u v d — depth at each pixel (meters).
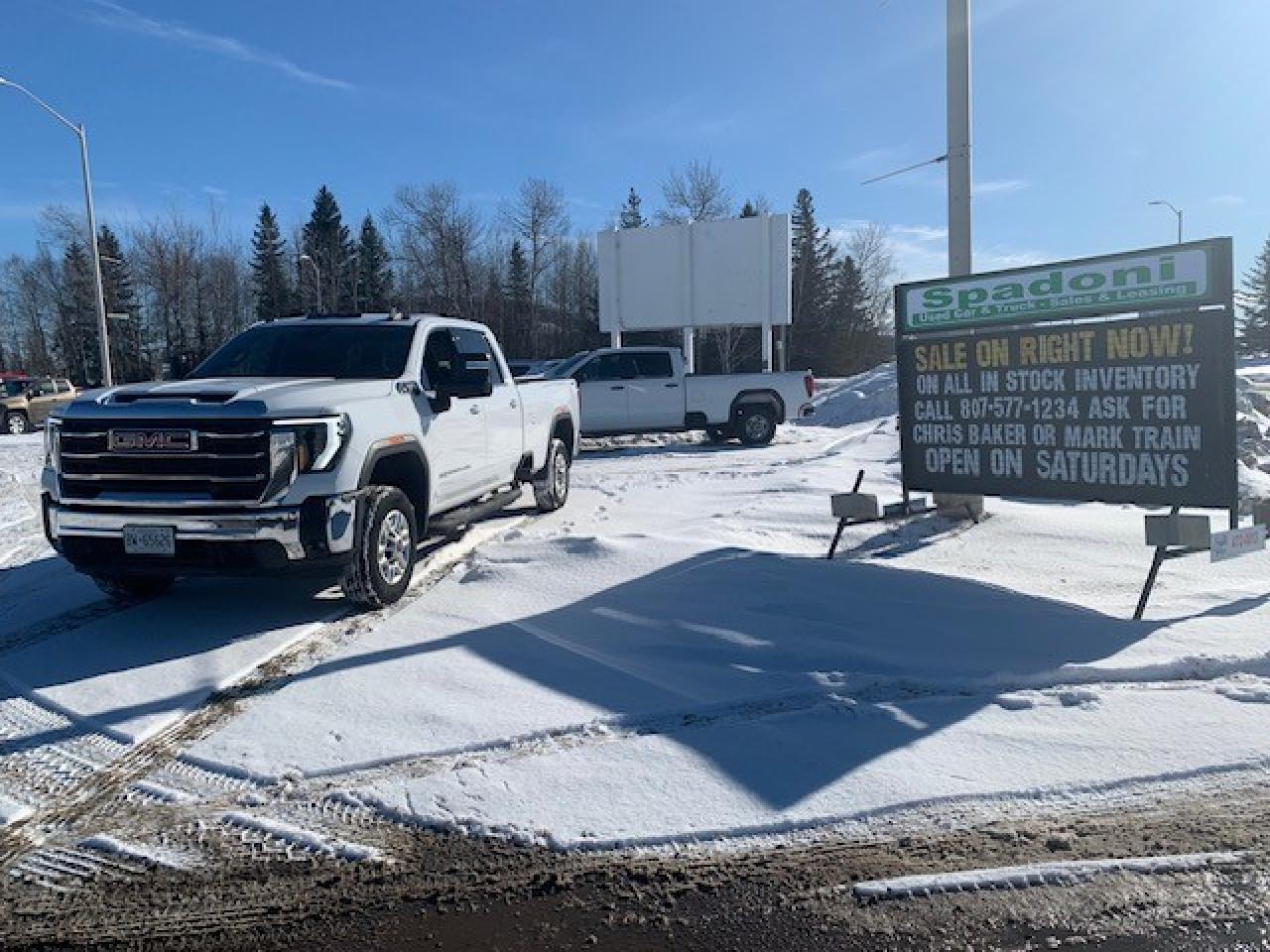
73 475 5.80
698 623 5.68
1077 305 6.37
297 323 7.74
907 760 3.97
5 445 25.91
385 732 4.40
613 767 3.98
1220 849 3.31
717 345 63.66
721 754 4.06
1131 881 3.14
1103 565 6.98
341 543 5.84
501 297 67.50
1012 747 4.07
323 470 5.79
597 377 18.39
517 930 2.99
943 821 3.53
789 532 8.41
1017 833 3.44
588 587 6.53
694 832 3.48
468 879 3.26
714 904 3.08
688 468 14.62
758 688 4.77
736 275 26.80
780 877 3.22
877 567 6.56
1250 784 3.74
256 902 3.16
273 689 5.01
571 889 3.20
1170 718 4.30
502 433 8.59
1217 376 5.70
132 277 67.00
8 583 7.71
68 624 6.24
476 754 4.18
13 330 77.12
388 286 74.44
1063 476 6.48
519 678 5.00
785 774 3.88
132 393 5.96
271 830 3.60
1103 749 4.04
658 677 4.96
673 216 64.31
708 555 6.97
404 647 5.55
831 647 5.24
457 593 6.61
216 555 5.61
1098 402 6.26
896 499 9.95
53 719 4.70
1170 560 7.09
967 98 8.45
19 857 3.47
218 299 66.00
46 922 3.08
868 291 79.19
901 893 3.10
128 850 3.49
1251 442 12.41
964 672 4.91
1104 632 5.37
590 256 69.19
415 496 7.02
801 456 16.25
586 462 16.14
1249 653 4.97
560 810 3.66
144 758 4.25
